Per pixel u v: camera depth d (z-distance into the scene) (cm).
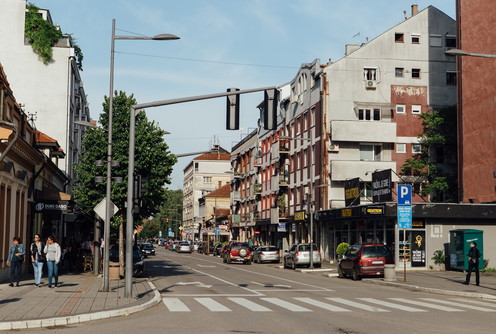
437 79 5144
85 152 2959
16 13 5056
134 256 3053
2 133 2241
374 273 2864
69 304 1568
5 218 2495
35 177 3152
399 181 4884
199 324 1262
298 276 3294
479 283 2531
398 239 3575
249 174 7975
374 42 5091
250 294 2078
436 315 1467
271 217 6269
